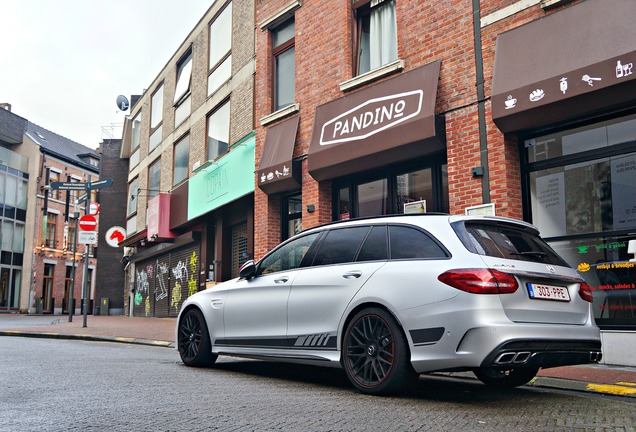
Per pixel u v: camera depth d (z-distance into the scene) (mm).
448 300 4535
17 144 37344
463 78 8961
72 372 6254
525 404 4707
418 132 9227
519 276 4586
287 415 4125
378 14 10992
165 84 21625
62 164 39594
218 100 16406
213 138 16891
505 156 8266
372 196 10961
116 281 30234
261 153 13336
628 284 7270
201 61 18094
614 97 7043
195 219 17594
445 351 4488
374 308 5004
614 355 7043
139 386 5359
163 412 4180
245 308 6309
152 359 7820
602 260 7562
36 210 36750
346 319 5246
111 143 30547
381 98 10117
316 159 11172
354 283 5242
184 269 19203
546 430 3795
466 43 8984
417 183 10109
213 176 16094
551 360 4551
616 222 7484
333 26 11602
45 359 7570
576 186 7934
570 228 7938
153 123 23250
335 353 5309
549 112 7645
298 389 5344
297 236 6270
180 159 19688
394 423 3910
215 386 5453
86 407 4336
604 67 7078
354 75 11227
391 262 5102
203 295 6965
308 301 5617
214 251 17078
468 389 5523
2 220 34406
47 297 37969
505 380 5711
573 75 7355
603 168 7680
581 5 7609
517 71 8047
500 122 8164
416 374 4840
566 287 4906
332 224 5980
